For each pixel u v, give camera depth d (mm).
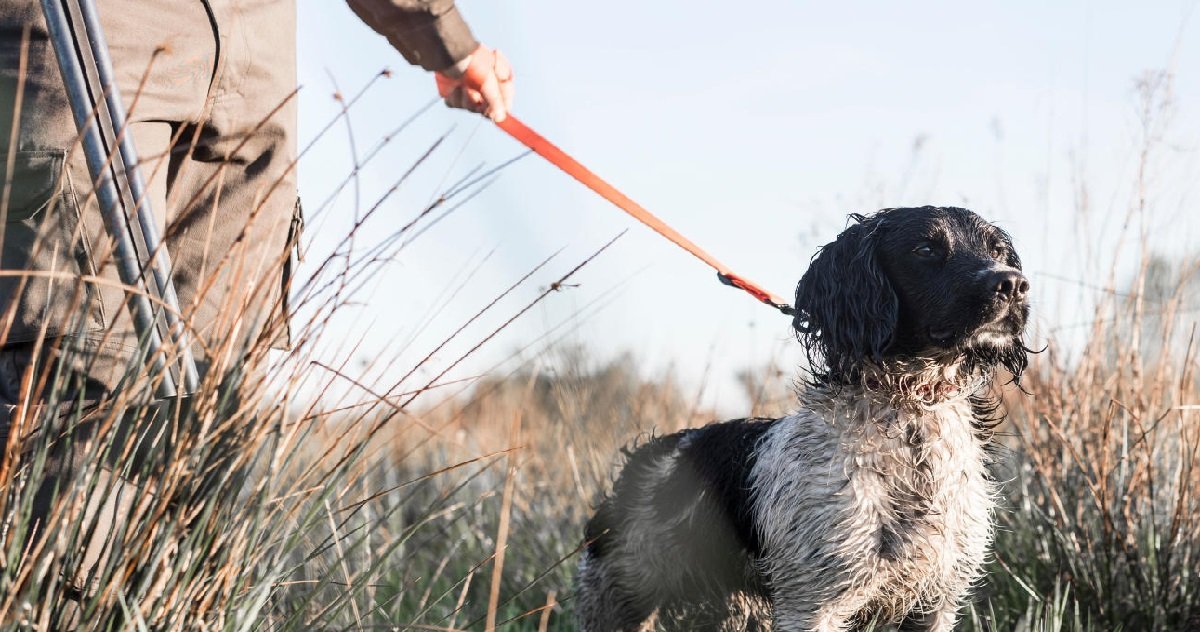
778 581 2004
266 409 1559
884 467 1964
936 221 2039
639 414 2678
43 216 1602
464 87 1783
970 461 1996
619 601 2258
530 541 2529
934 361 2002
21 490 1536
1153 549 2150
